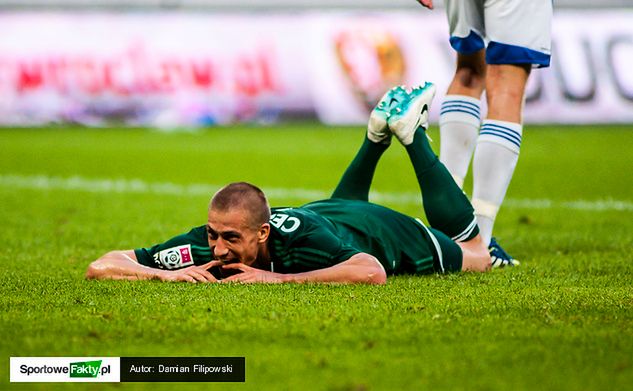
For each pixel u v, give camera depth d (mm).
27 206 35094
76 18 73375
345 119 73000
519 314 14531
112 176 46781
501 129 21578
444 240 19250
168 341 13000
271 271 17312
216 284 16656
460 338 13055
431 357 12164
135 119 72938
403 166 53062
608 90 70938
